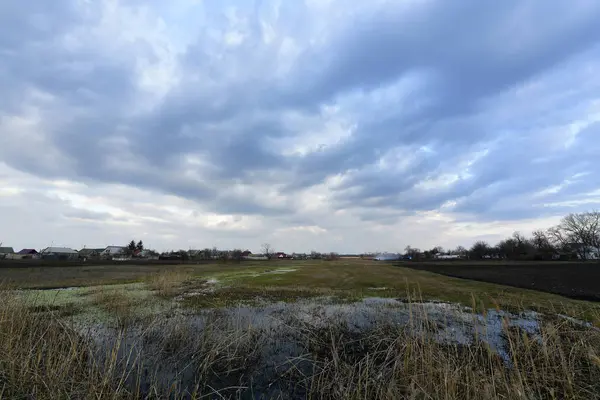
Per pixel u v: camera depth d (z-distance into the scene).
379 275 27.56
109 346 7.85
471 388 5.12
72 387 5.47
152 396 5.70
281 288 18.61
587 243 80.56
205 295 16.06
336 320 10.33
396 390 5.25
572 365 5.91
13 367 5.76
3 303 8.98
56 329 8.19
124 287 19.25
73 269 36.16
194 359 7.32
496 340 8.00
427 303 13.11
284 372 6.80
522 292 15.38
